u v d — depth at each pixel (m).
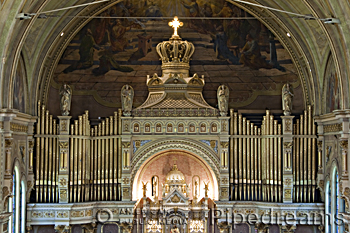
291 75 41.88
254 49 42.09
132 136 40.41
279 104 41.72
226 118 40.16
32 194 39.38
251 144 40.56
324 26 33.72
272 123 40.12
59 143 39.41
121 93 40.50
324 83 39.34
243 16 42.12
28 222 38.72
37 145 39.34
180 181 40.91
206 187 40.88
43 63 39.44
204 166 41.53
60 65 41.72
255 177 40.47
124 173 40.09
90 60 41.88
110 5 41.62
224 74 42.00
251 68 42.03
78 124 40.00
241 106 41.78
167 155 41.72
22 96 37.66
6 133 32.34
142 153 40.38
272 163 40.06
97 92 41.72
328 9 32.47
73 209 39.09
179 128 40.44
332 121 37.62
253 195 40.50
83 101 41.62
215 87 41.88
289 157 39.78
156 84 40.84
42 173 39.34
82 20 41.53
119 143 40.50
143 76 41.88
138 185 41.31
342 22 31.83
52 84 41.50
